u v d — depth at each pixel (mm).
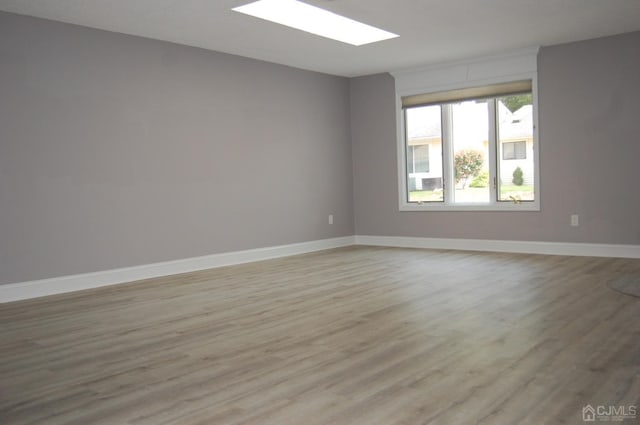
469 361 2795
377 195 8047
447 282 4953
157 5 4617
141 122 5633
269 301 4430
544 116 6543
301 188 7449
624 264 5602
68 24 5078
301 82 7441
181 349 3213
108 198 5371
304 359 2939
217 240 6375
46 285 4926
